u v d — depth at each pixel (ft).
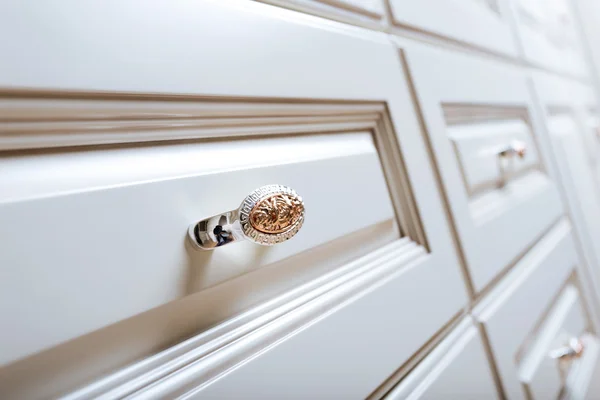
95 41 0.63
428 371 1.06
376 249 1.06
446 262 1.21
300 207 0.66
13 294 0.52
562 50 3.03
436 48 1.51
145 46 0.68
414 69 1.30
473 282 1.29
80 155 0.63
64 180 0.60
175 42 0.72
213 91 0.76
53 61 0.59
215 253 0.72
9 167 0.56
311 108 0.95
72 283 0.56
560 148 2.39
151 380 0.64
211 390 0.67
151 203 0.65
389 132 1.16
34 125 0.58
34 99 0.57
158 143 0.72
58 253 0.56
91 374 0.60
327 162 0.94
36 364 0.55
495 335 1.31
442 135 1.35
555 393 1.60
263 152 0.87
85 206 0.59
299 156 0.92
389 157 1.16
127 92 0.65
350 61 1.06
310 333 0.81
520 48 2.28
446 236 1.24
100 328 0.58
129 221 0.63
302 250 0.85
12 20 0.56
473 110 1.65
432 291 1.13
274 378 0.74
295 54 0.92
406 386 0.99
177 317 0.70
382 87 1.15
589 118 3.06
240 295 0.78
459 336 1.20
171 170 0.71
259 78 0.83
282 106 0.88
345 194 0.97
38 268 0.54
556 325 1.73
